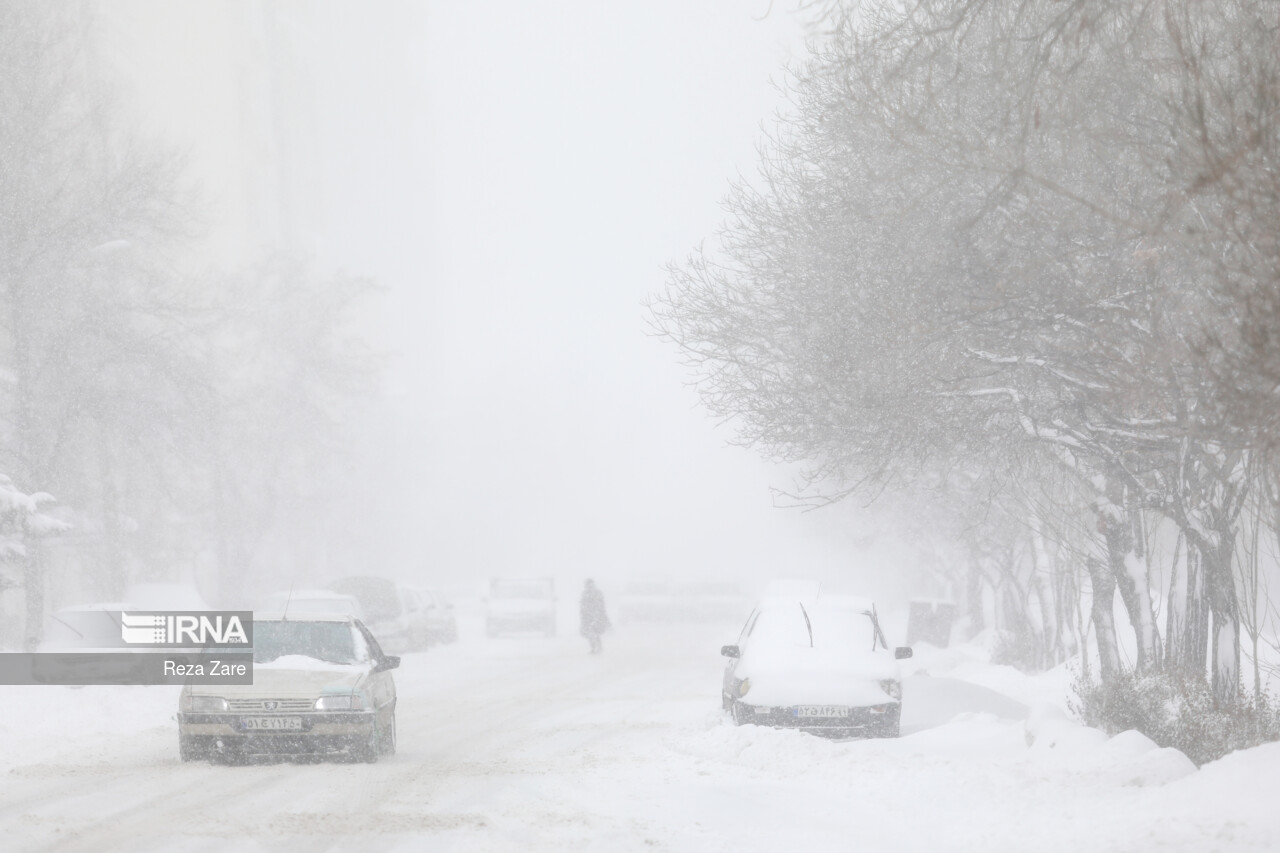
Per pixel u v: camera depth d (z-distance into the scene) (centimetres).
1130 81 3084
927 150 3406
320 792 3634
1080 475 4812
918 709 5969
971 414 4488
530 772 4088
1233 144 2316
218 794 3591
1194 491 4134
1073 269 3644
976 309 3559
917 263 3900
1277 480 2550
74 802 3444
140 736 5422
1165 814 2847
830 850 2814
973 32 3519
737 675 5156
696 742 4553
